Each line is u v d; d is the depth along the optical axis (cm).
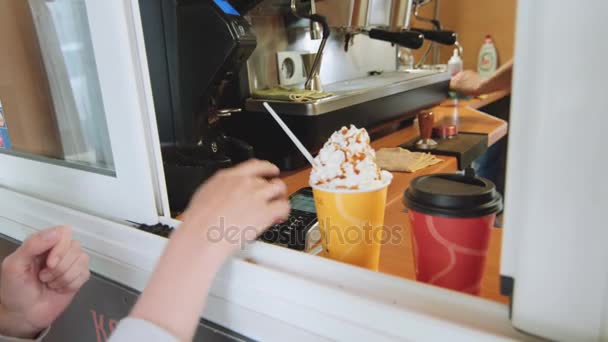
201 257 45
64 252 59
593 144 28
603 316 31
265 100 100
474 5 239
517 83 31
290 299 48
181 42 78
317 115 94
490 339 36
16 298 59
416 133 145
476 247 44
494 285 51
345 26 112
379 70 169
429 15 253
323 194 52
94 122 74
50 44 76
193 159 79
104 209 72
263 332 51
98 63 63
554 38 28
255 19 111
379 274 46
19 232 81
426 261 47
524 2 29
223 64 77
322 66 136
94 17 60
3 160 89
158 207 68
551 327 33
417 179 50
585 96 27
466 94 185
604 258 30
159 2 77
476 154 125
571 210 30
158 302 42
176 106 81
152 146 65
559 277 31
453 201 43
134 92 61
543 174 30
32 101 83
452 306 41
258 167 56
